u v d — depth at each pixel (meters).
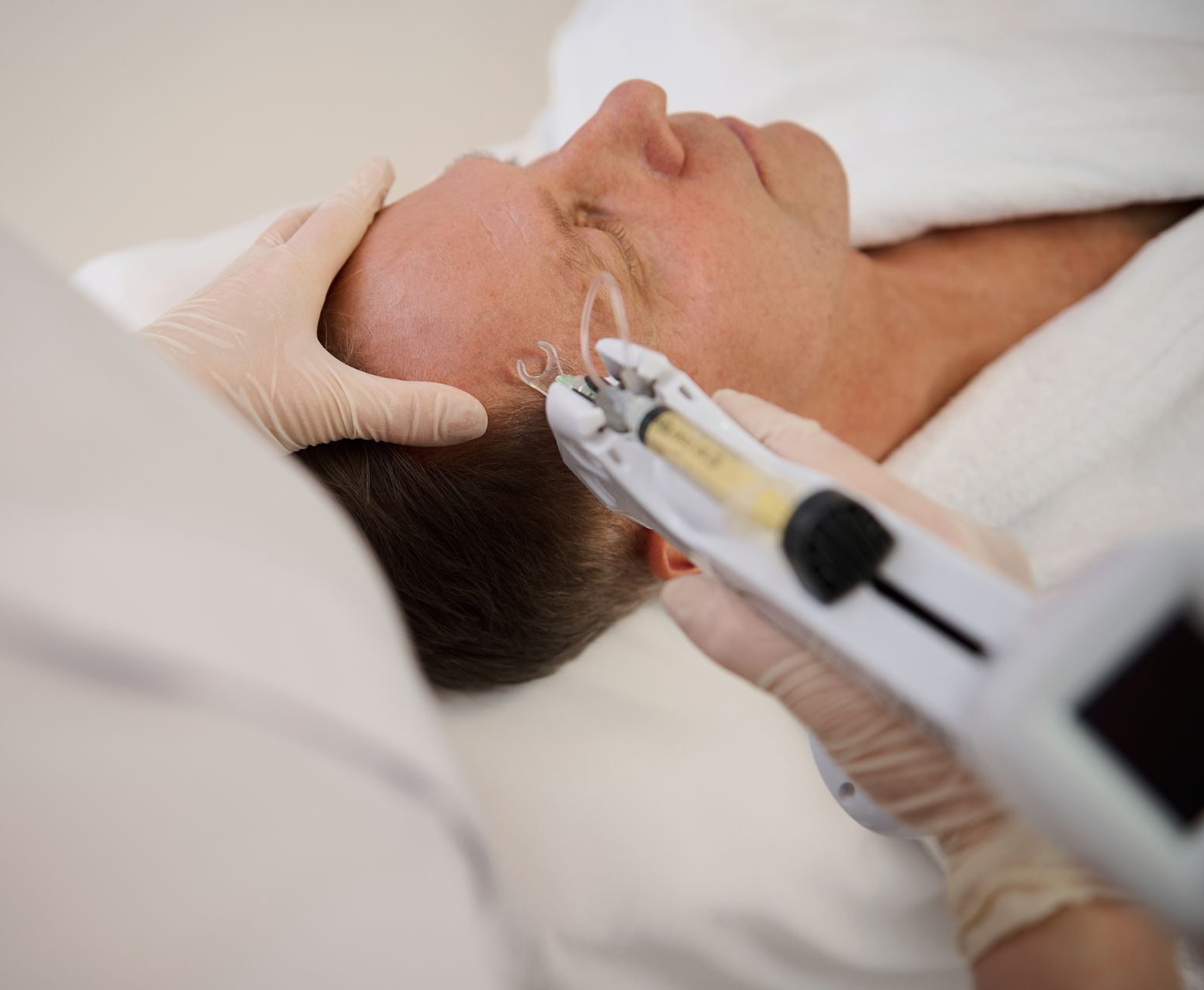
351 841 0.43
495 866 0.50
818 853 0.88
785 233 0.91
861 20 1.38
